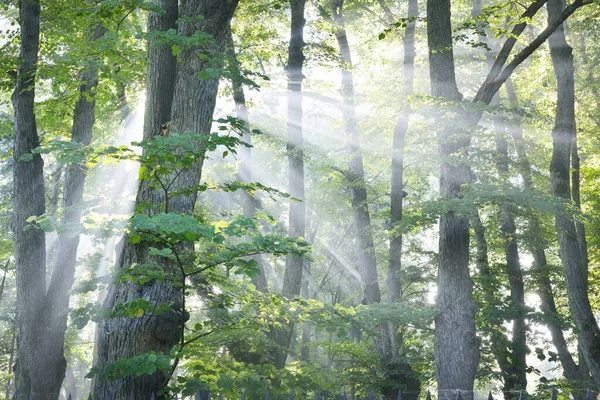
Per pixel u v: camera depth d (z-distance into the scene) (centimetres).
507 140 3294
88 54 1716
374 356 2352
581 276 2391
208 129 1348
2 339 3538
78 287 977
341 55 2844
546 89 3130
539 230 2769
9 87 1983
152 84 1398
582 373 2739
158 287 1185
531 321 2289
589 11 3111
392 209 2644
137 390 1127
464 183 1888
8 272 3788
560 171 2406
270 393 1200
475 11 2945
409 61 2667
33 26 1877
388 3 2998
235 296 1173
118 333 1170
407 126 2634
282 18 2773
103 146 952
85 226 904
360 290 3594
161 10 1384
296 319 1153
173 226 821
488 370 2361
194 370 1270
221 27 1402
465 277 1866
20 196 1839
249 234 920
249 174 2486
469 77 3072
